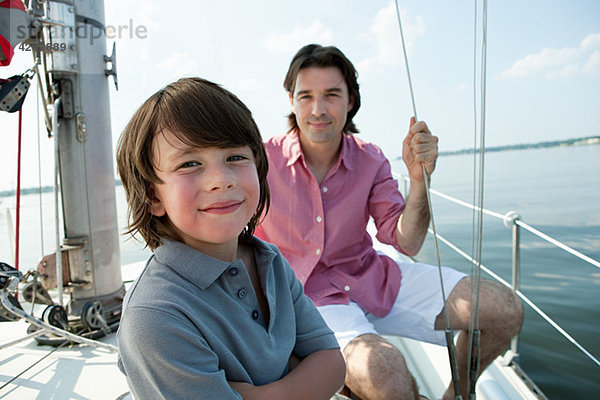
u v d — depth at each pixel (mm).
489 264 6359
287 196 1625
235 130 711
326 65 1564
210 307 692
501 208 11352
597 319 4387
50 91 1564
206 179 680
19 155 1492
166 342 615
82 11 1568
